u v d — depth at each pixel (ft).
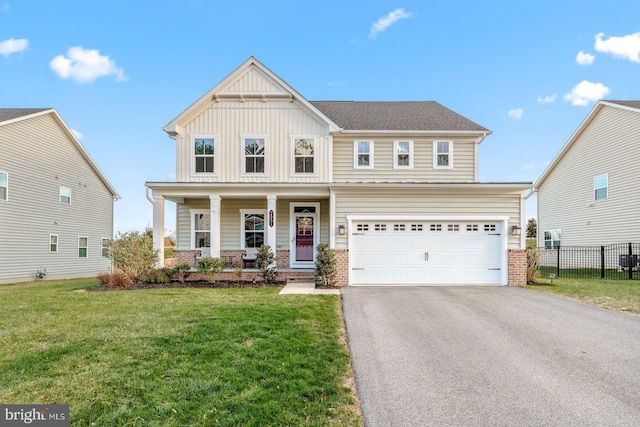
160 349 16.78
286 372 14.57
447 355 17.38
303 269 45.68
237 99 47.65
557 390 13.73
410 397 13.17
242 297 30.14
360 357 17.07
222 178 46.93
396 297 31.30
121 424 10.93
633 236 52.21
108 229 80.59
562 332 20.99
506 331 21.20
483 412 12.13
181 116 46.14
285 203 49.19
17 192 56.08
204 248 49.75
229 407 11.85
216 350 16.58
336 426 11.09
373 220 39.60
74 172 69.51
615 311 26.03
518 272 38.68
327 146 47.47
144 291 33.81
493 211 39.42
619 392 13.55
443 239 39.47
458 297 31.32
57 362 15.31
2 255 53.16
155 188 41.78
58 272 64.75
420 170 50.52
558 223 69.97
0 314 23.75
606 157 57.62
